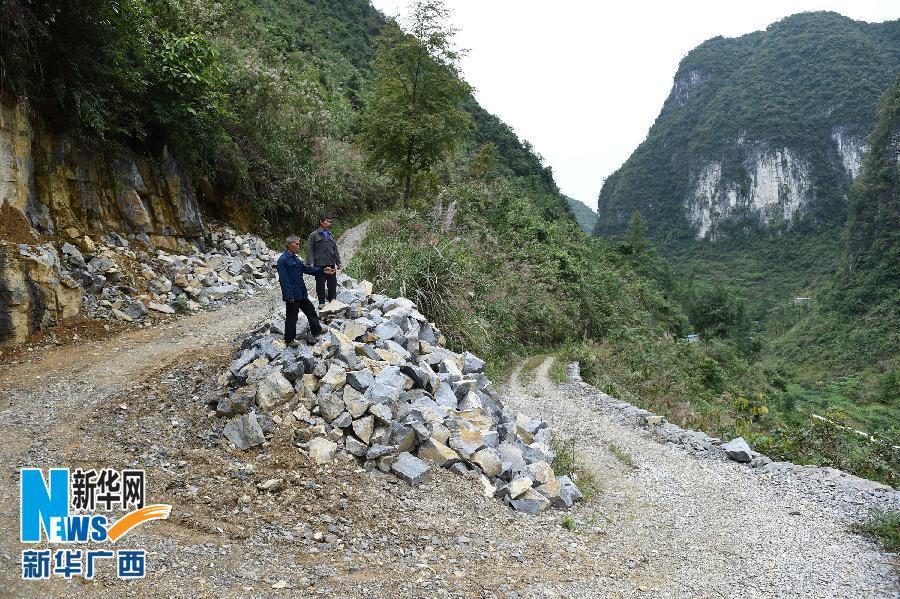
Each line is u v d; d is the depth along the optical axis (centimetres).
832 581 533
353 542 490
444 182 3528
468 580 458
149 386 730
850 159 15250
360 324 812
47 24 966
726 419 1344
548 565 510
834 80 16675
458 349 1397
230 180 1694
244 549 455
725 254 15700
